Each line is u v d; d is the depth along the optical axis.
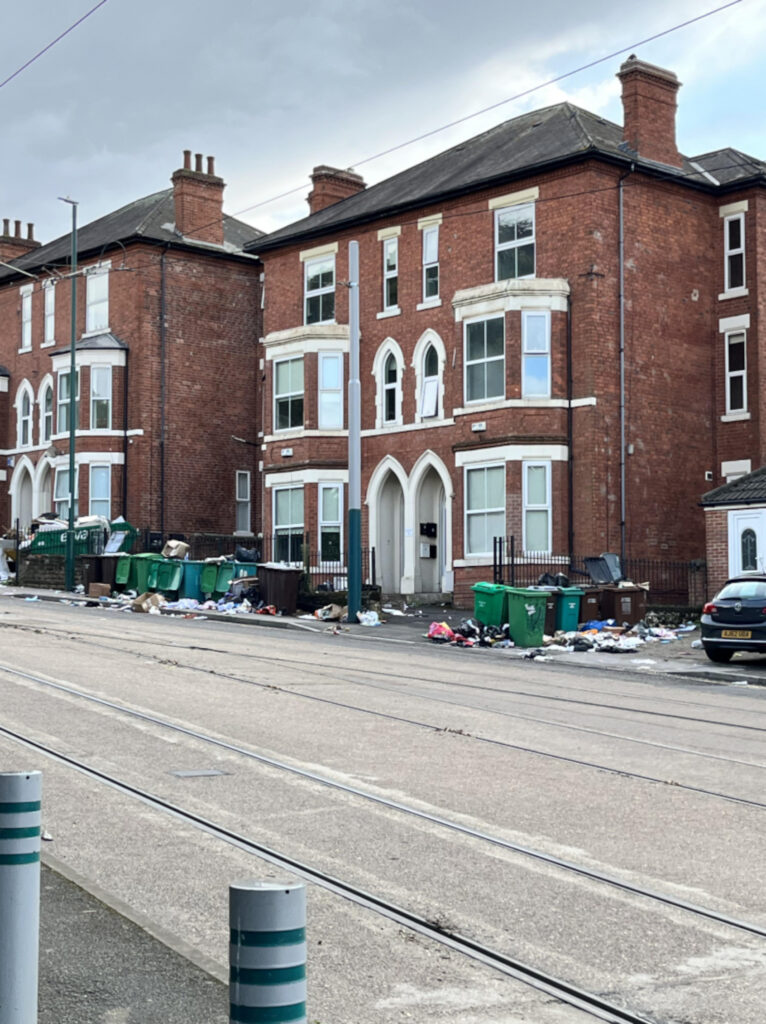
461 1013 5.71
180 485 44.88
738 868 8.18
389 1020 5.62
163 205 47.31
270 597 32.22
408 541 36.88
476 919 7.05
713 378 35.78
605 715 15.10
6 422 50.97
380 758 11.59
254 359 47.06
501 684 18.22
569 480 33.16
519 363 33.31
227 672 17.81
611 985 6.10
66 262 47.41
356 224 38.88
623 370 33.47
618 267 33.69
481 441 33.94
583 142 33.19
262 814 9.29
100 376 44.69
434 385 36.59
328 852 8.34
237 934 3.39
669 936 6.83
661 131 35.16
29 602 34.53
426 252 37.28
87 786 10.01
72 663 17.97
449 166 38.75
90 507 44.50
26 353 49.78
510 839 8.78
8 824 4.51
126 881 7.60
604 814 9.61
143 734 12.35
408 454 37.06
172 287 45.06
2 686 15.24
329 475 38.56
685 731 13.97
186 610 32.72
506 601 26.58
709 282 35.88
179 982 5.87
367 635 27.38
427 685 17.53
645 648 25.42
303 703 14.97
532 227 34.50
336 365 38.81
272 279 41.66
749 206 35.31
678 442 34.69
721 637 22.52
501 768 11.31
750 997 5.98
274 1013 3.34
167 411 44.72
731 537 29.06
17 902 4.47
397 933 6.79
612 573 30.09
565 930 6.90
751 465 34.81
